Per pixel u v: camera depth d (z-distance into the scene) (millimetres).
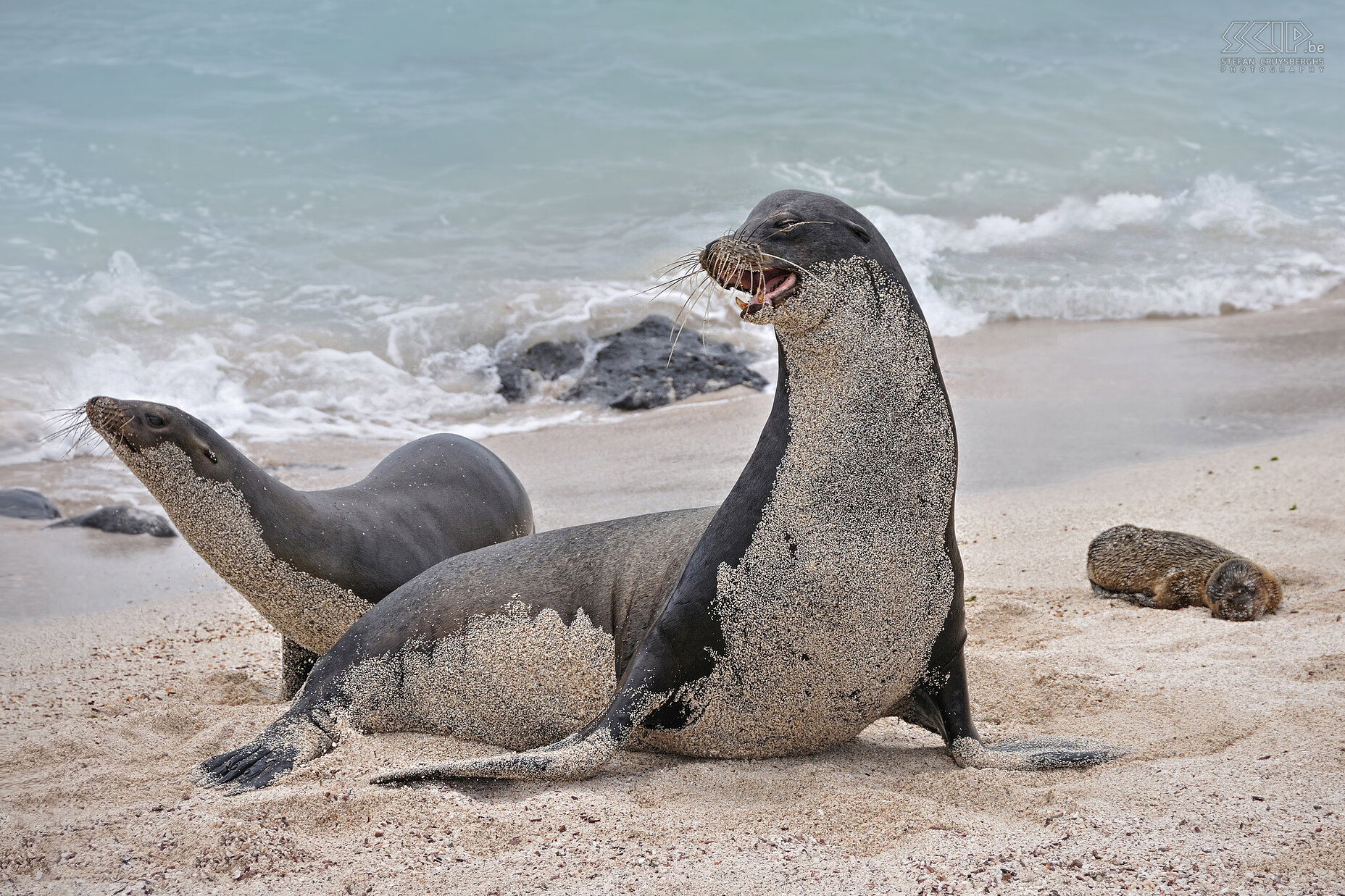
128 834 10039
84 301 36250
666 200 46219
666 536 12047
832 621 10758
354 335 35625
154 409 13602
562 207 45344
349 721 12266
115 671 16484
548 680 11906
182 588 21203
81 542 23578
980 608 17922
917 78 60125
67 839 10000
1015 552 21156
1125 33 69062
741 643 10875
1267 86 62656
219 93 53312
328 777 11242
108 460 28797
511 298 37812
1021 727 13008
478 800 10609
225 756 11805
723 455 28422
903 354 10797
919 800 10352
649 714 11109
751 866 9328
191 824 10047
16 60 55219
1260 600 16734
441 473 15867
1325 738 11594
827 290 10438
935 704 11680
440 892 9078
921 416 10867
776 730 11367
